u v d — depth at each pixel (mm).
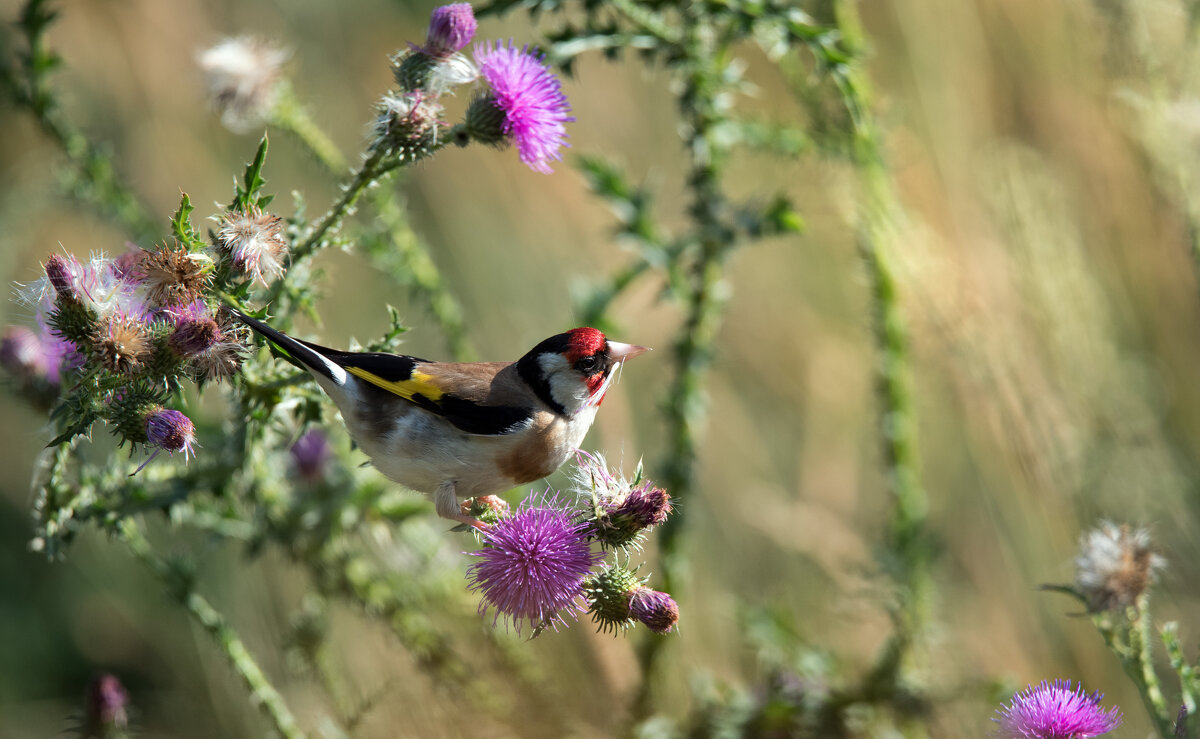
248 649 11602
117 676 12594
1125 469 10648
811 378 13070
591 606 6461
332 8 14602
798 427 13406
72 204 12047
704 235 9734
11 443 13477
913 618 9969
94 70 13680
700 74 9562
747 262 13664
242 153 14141
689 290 10188
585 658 10164
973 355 10617
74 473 7723
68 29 13602
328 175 10609
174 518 7965
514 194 13984
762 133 10430
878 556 10266
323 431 9633
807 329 13492
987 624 11289
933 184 12008
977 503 11914
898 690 9695
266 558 11789
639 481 6656
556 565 6402
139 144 13500
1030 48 12859
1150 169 11281
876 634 11367
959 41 12898
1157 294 12016
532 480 7871
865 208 10680
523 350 13688
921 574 10141
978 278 11234
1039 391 10625
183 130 13703
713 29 9898
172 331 6266
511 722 9781
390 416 7492
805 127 10656
